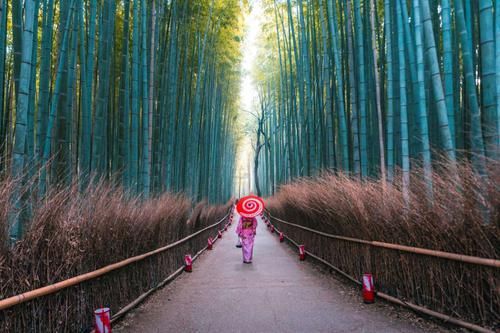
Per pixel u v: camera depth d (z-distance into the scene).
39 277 2.36
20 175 2.60
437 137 5.21
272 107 21.17
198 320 3.47
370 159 7.00
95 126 5.30
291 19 10.22
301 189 7.89
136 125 6.03
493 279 2.60
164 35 7.73
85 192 3.40
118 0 7.57
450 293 3.00
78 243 2.79
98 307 3.11
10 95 5.09
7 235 2.19
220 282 5.28
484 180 2.72
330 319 3.39
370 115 7.05
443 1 4.16
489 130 3.21
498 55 3.21
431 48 3.98
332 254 5.81
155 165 7.27
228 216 20.61
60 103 4.50
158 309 3.88
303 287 4.83
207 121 13.84
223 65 15.00
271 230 14.77
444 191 3.11
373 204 4.24
